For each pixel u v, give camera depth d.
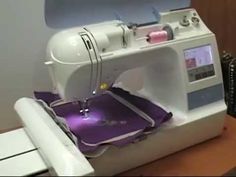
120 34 0.97
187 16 1.12
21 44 1.33
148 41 1.02
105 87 1.02
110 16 1.20
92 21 1.20
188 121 1.03
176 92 1.08
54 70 0.92
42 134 0.92
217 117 1.10
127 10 1.20
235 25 1.67
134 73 1.28
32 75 1.38
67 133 0.96
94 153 0.89
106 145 0.90
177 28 1.07
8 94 1.36
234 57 1.53
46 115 1.04
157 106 1.11
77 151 0.84
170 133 1.00
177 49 1.04
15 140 1.06
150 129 0.96
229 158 0.95
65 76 0.90
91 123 1.02
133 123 1.01
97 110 1.11
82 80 0.93
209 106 1.10
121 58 0.96
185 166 0.84
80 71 0.90
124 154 0.93
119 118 1.05
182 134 1.03
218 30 1.64
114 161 0.92
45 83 1.42
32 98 1.22
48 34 1.35
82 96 0.98
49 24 1.18
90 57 0.90
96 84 0.97
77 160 0.79
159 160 0.96
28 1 1.28
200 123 1.06
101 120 1.04
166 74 1.11
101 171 0.91
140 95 1.22
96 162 0.89
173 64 1.06
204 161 0.92
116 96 1.19
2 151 1.00
